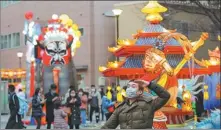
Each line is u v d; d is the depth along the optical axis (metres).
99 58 64.12
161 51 21.77
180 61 23.45
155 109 11.04
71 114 26.25
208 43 58.81
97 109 35.00
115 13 37.41
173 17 54.72
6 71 57.09
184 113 23.16
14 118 23.80
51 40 36.91
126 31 60.84
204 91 29.62
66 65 38.53
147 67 21.69
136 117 10.82
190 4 47.09
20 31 72.94
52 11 68.62
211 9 43.88
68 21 37.91
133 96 10.93
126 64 23.39
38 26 38.06
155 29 24.05
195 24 54.53
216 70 26.72
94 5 64.31
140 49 23.09
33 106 27.22
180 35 22.88
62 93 38.19
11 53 74.75
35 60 38.97
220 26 42.88
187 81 25.23
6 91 36.34
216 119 22.38
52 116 26.48
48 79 38.22
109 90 34.94
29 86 37.38
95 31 64.12
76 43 38.25
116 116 11.13
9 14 76.00
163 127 20.56
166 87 21.69
